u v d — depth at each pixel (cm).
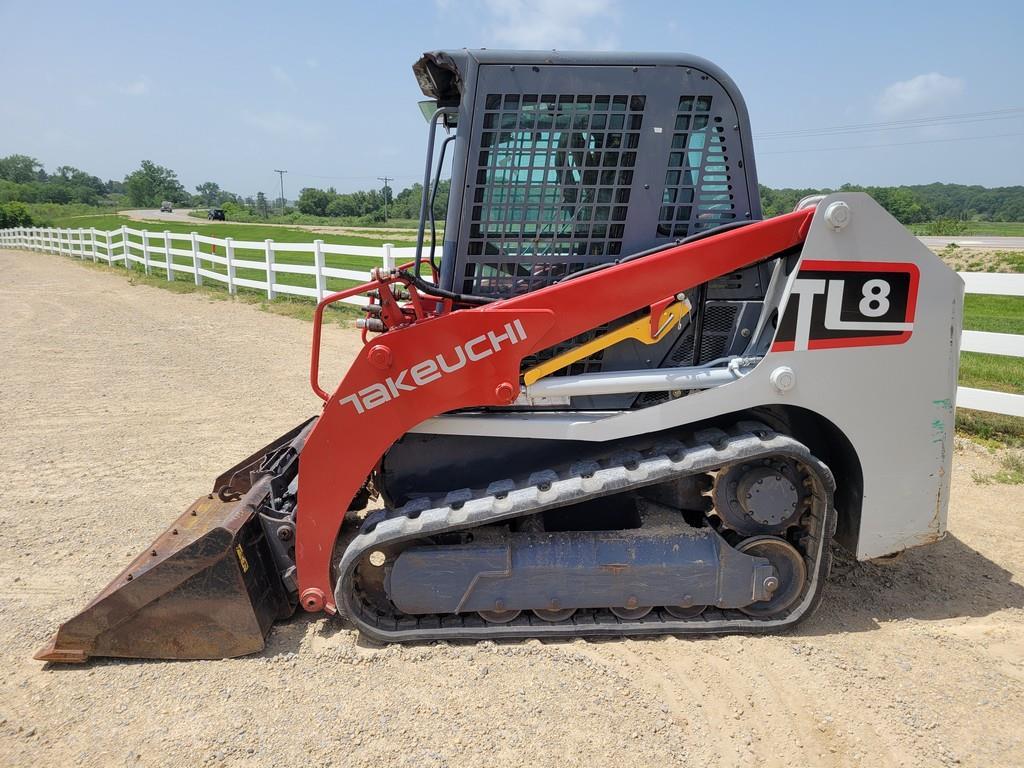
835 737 261
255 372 891
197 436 645
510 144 315
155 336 1142
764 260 329
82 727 274
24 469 563
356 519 438
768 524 318
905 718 269
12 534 448
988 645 317
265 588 328
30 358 977
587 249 325
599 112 313
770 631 323
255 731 269
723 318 336
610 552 313
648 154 317
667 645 316
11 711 284
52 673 309
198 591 308
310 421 464
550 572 311
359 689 292
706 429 329
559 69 308
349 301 1334
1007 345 584
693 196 324
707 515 332
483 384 312
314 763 252
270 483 360
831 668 298
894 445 323
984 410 595
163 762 255
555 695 285
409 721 272
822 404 314
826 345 310
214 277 1709
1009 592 363
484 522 305
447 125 366
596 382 316
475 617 329
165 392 797
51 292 1753
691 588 314
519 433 321
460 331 307
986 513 459
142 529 456
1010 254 2903
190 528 356
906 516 331
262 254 3130
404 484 349
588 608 325
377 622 324
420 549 315
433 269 360
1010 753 252
